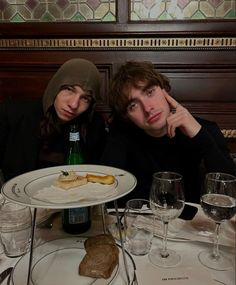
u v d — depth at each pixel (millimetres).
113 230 706
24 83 1741
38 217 744
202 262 600
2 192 530
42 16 1668
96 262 556
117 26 1614
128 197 1011
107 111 1693
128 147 1139
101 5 1629
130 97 975
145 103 968
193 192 1132
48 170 675
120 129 1155
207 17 1623
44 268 573
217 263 593
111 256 573
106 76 1694
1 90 1756
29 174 641
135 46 1639
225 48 1613
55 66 1698
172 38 1616
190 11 1621
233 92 1676
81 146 1210
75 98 1117
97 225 754
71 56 1682
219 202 622
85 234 715
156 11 1623
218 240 639
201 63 1646
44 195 527
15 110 1305
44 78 1726
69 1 1637
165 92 1039
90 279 544
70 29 1639
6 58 1711
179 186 638
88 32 1628
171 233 688
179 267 590
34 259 602
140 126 1027
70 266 581
